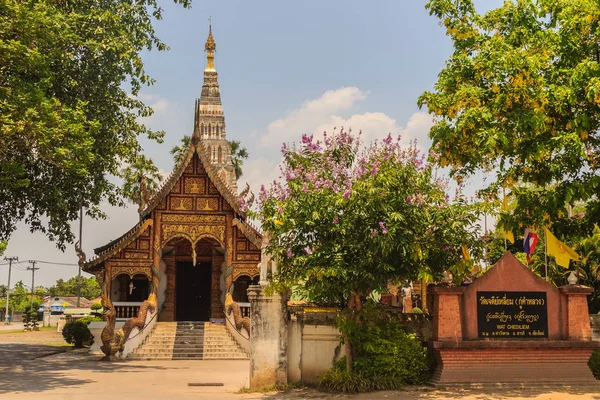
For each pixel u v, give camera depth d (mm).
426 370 14336
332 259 13383
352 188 13375
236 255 29031
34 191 22125
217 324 28609
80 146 16906
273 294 14500
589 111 15031
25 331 53250
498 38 15188
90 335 32938
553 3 15820
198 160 29438
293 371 14672
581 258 23469
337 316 14500
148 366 21984
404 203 13484
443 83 15617
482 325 14180
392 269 13484
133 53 23031
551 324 14406
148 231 28781
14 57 16125
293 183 13836
